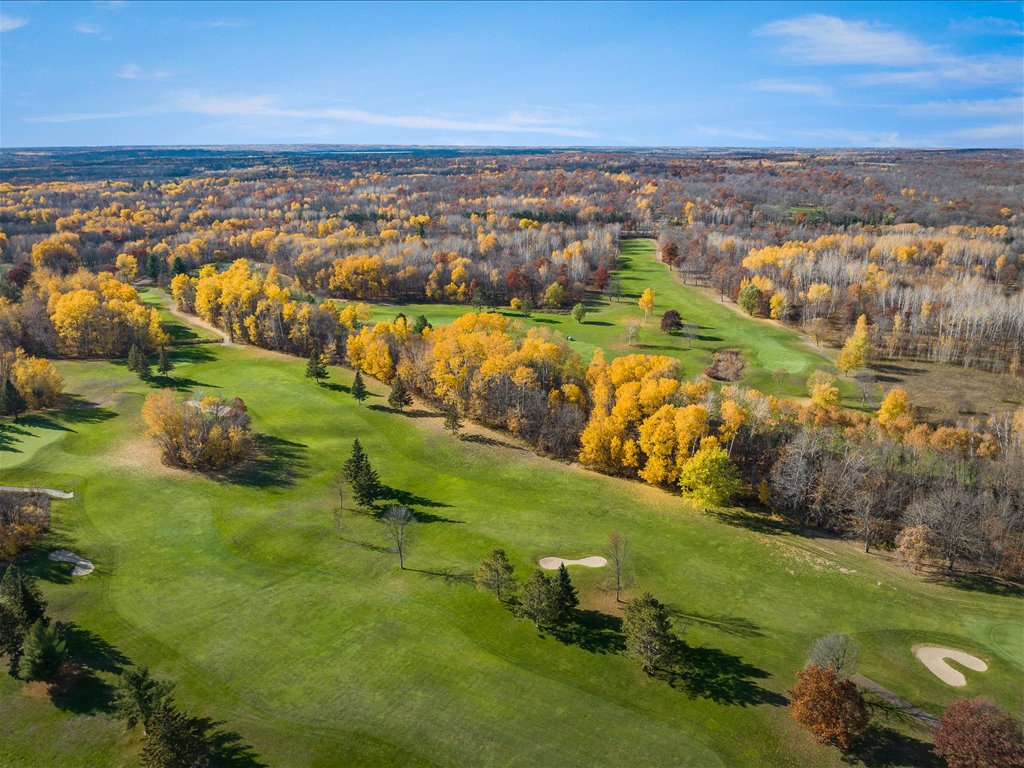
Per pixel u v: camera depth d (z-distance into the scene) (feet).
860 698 150.30
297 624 189.88
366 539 237.66
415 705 160.25
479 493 277.44
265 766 142.61
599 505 269.44
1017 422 299.79
